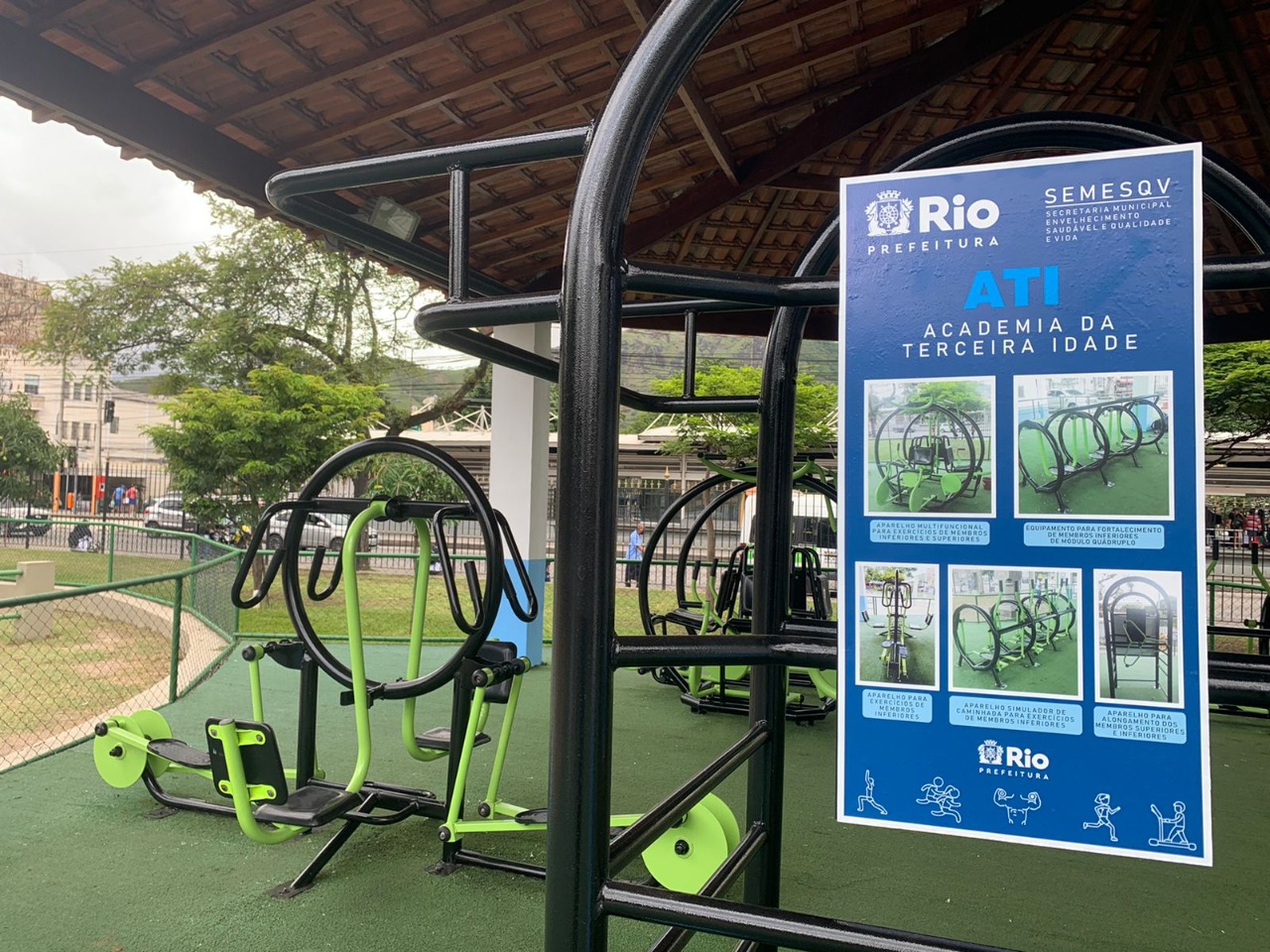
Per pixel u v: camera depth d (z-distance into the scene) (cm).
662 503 1964
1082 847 72
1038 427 75
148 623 814
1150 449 72
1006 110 417
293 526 303
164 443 980
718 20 75
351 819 274
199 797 334
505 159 92
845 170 444
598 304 74
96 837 294
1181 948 231
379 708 479
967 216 77
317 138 348
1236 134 412
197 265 1370
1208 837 69
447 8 287
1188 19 336
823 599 542
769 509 134
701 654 82
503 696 284
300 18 280
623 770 379
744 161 432
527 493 585
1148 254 72
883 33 338
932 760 77
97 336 1362
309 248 1289
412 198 415
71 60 275
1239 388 823
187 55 286
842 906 253
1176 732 71
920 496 78
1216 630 464
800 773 380
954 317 77
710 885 103
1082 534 73
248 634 707
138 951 220
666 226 454
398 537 1814
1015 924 243
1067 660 73
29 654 682
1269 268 72
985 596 76
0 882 259
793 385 134
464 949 223
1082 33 364
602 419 74
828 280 84
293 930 232
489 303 92
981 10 358
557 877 73
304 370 1350
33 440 2309
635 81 75
